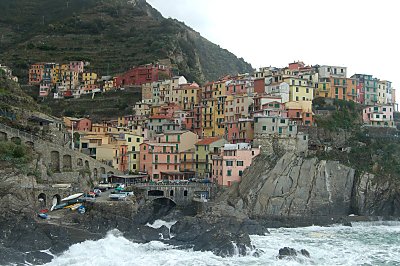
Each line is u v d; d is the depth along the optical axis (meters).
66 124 198.62
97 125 197.88
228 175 156.75
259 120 165.62
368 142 181.00
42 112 173.12
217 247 102.31
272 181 150.38
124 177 161.25
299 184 151.88
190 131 189.88
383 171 162.50
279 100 183.00
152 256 98.12
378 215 153.75
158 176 175.12
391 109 199.62
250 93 196.88
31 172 127.81
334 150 169.00
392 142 182.25
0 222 100.88
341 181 155.88
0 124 137.62
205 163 173.38
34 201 122.50
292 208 148.00
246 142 171.75
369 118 198.62
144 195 145.38
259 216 144.50
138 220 133.88
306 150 165.75
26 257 90.31
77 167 152.38
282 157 155.38
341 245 113.62
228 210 139.25
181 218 132.00
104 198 132.75
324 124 183.50
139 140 186.00
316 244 114.12
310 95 194.00
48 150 145.00
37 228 102.31
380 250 108.69
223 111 198.38
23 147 131.75
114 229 112.69
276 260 97.00
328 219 146.00
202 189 152.75
